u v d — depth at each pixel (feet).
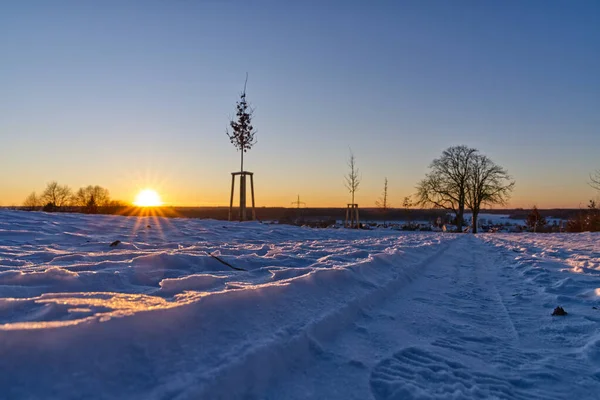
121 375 6.87
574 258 33.65
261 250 26.53
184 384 6.98
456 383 9.20
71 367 6.61
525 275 25.63
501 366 10.64
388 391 8.64
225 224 50.24
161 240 30.96
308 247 31.14
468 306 17.15
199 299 9.89
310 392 8.29
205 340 8.61
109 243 26.00
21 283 12.14
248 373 8.04
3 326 6.94
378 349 10.95
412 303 16.71
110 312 8.34
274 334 9.75
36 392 6.07
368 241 43.09
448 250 43.78
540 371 10.30
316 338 10.75
